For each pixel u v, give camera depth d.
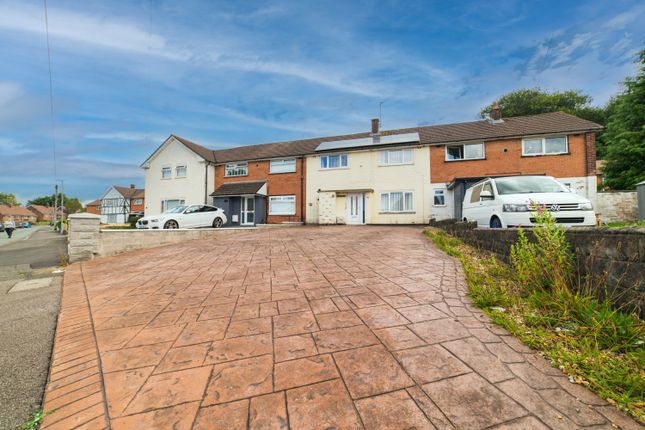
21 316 3.31
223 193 19.77
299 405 1.50
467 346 2.01
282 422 1.39
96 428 1.43
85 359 2.11
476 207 7.57
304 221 19.17
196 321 2.70
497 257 4.58
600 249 2.52
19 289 4.64
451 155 16.70
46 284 4.91
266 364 1.90
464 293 3.13
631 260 2.22
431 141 16.88
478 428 1.30
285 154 19.88
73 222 7.03
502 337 2.13
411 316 2.55
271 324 2.53
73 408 1.60
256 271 4.61
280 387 1.65
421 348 2.00
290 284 3.75
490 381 1.62
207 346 2.19
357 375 1.73
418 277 3.79
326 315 2.66
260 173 20.58
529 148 15.16
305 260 5.30
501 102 32.22
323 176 18.98
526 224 5.54
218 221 14.88
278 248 7.01
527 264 3.06
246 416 1.44
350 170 18.38
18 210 79.25
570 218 5.27
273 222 19.95
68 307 3.38
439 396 1.52
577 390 1.53
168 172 22.22
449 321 2.43
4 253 10.87
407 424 1.34
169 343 2.28
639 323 2.05
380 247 6.46
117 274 5.19
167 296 3.56
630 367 1.66
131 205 52.78
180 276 4.61
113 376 1.87
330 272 4.27
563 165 14.54
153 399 1.61
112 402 1.61
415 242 7.20
